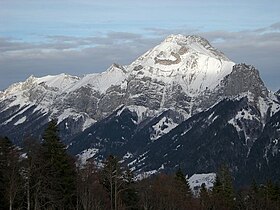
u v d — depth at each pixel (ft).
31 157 330.34
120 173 457.27
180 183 570.87
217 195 593.01
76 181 387.55
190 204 560.61
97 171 445.78
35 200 341.41
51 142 356.38
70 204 382.42
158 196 529.86
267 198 639.76
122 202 459.73
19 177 333.62
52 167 349.82
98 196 434.30
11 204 326.85
